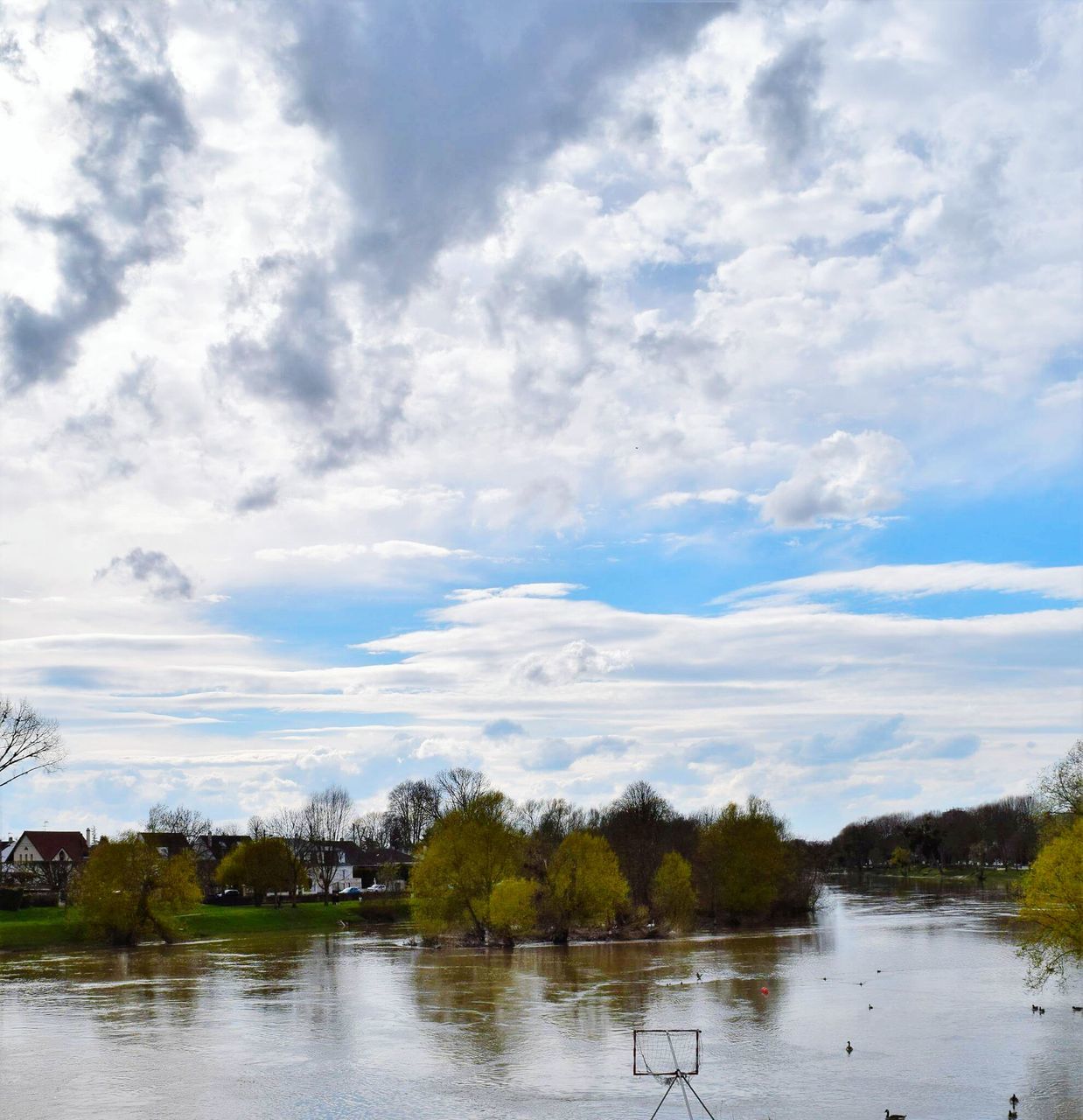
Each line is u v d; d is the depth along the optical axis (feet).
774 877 535.60
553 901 439.63
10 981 328.70
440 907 421.18
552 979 326.24
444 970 349.20
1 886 498.28
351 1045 230.48
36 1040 238.27
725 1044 228.02
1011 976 328.29
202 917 482.69
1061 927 228.84
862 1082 195.31
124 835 428.97
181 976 339.77
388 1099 187.32
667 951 404.36
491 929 425.28
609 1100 185.47
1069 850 232.32
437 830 438.40
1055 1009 268.41
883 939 450.71
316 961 377.50
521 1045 229.04
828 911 623.36
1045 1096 184.44
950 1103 180.96
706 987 307.78
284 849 572.51
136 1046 230.27
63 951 401.90
